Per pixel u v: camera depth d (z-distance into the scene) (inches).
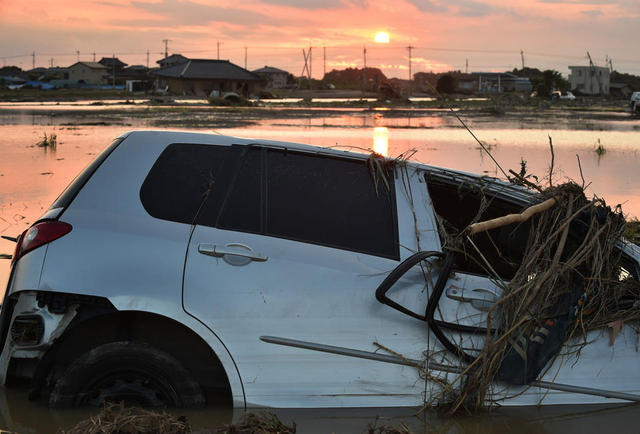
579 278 146.3
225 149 148.0
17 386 146.5
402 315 138.8
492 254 162.2
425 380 139.9
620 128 1269.7
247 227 140.5
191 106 2220.7
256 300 135.3
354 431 136.2
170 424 124.1
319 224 143.3
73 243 134.1
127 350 133.8
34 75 6879.9
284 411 136.3
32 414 134.7
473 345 140.5
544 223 151.6
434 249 143.9
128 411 126.7
